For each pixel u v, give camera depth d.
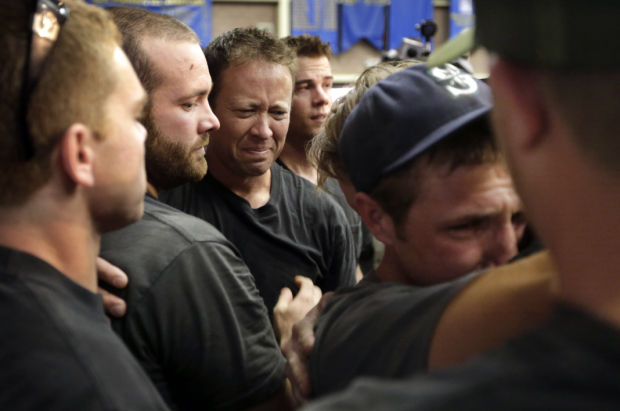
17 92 0.59
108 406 0.59
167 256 0.88
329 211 1.53
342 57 7.46
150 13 1.06
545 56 0.31
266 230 1.43
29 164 0.61
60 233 0.65
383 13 7.44
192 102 1.06
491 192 0.64
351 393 0.35
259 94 1.38
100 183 0.66
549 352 0.30
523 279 0.47
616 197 0.29
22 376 0.56
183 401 0.92
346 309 0.64
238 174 1.41
